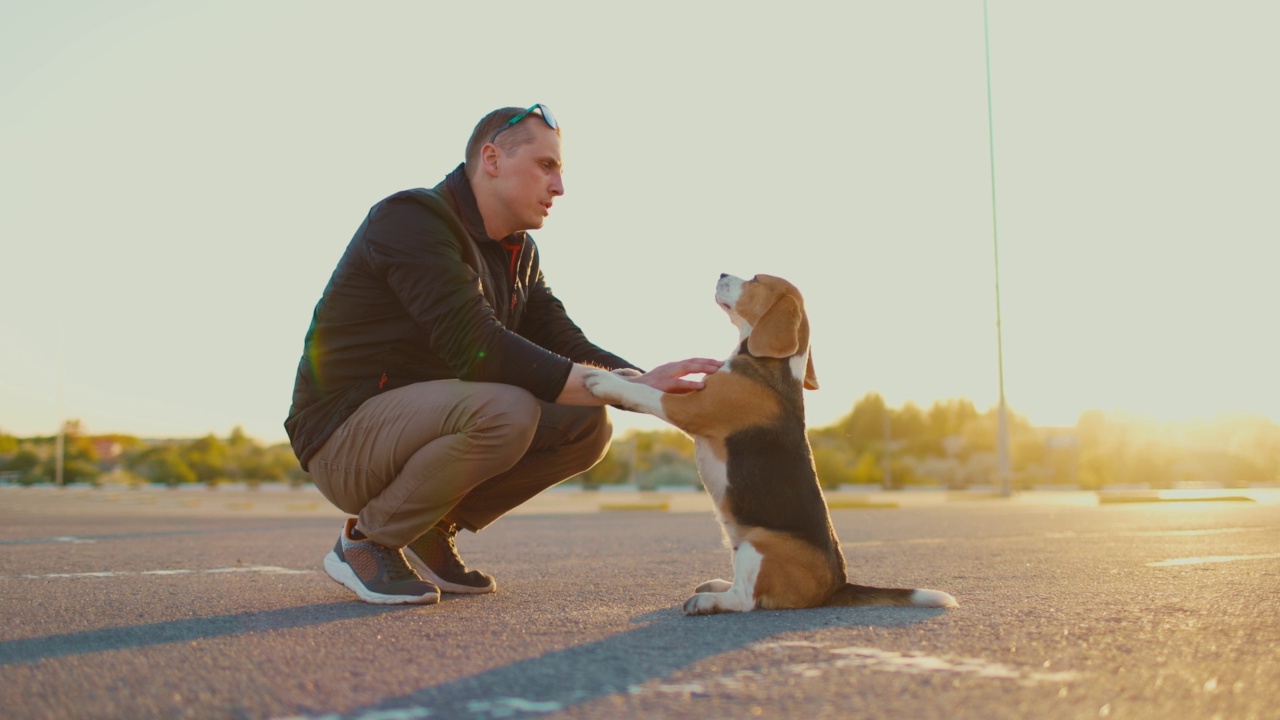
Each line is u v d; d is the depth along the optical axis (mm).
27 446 41562
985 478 30609
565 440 4250
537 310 4625
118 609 3715
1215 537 7516
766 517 3730
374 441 3812
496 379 3775
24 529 9516
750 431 3887
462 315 3721
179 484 35125
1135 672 2426
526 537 8250
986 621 3225
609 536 8352
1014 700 2154
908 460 32844
